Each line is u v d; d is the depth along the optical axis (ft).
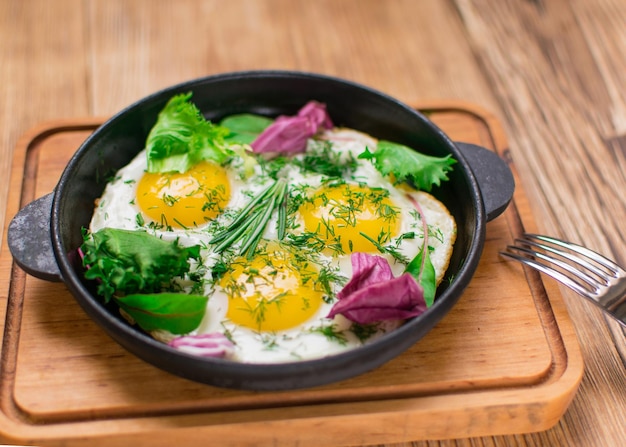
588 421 1.53
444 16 2.22
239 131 1.75
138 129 1.70
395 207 1.59
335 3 2.24
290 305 1.46
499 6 2.24
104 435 1.43
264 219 1.55
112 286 1.45
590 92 2.05
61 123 1.86
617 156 1.92
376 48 2.14
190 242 1.55
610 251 1.76
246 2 2.24
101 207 1.60
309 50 2.14
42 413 1.44
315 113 1.72
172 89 1.70
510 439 1.54
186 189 1.59
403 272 1.54
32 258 1.48
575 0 2.25
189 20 2.19
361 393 1.47
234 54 2.12
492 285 1.61
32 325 1.54
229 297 1.47
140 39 2.14
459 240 1.60
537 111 2.01
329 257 1.54
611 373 1.58
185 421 1.44
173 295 1.42
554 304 1.59
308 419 1.44
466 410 1.46
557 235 1.78
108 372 1.49
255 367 1.34
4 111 1.97
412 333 1.38
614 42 2.15
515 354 1.52
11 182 1.76
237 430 1.44
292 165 1.69
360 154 1.62
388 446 1.54
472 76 2.08
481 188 1.61
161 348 1.36
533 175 1.89
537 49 2.14
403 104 1.70
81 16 2.18
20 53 2.09
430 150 1.69
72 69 2.07
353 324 1.46
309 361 1.35
